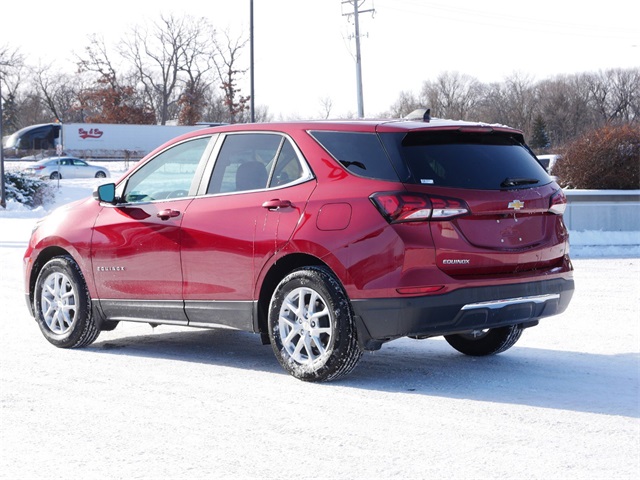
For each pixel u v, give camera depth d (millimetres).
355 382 5922
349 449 4379
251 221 6129
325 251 5684
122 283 6957
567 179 21891
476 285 5551
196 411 5164
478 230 5613
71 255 7363
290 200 5965
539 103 104562
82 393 5648
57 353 7117
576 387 5738
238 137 6520
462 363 6617
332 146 5930
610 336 7672
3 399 5500
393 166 5578
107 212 7137
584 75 103500
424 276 5438
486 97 106688
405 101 94500
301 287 5836
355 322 5648
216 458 4270
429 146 5684
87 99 91375
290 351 5953
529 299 5824
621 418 4918
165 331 8406
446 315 5504
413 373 6234
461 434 4621
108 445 4512
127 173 7160
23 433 4754
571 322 8438
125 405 5324
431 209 5453
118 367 6508
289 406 5262
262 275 6047
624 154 21281
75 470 4129
